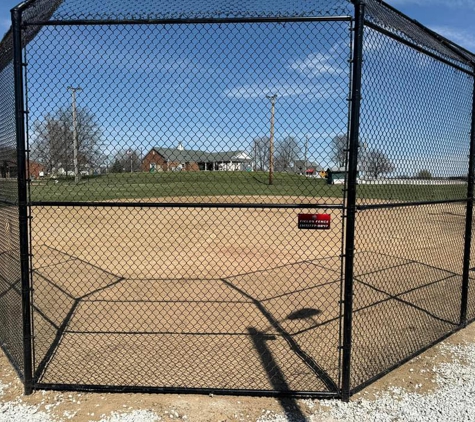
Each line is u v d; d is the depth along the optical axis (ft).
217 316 15.51
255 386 10.62
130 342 13.28
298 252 27.09
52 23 9.72
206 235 33.47
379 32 10.02
